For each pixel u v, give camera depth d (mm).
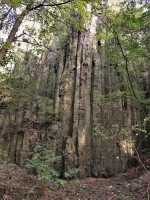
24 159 10727
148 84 13711
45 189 7516
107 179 10305
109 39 11727
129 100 12695
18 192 6902
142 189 7016
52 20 8516
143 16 8867
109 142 11453
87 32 14797
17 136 11633
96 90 13148
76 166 10750
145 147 11758
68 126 12117
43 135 11453
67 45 14992
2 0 6285
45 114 12312
